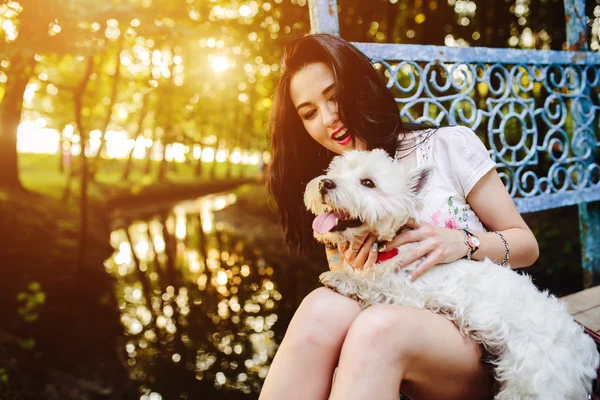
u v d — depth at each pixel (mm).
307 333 1448
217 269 11992
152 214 21594
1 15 5723
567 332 1426
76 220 12539
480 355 1448
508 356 1384
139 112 22344
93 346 6988
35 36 5691
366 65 1860
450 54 2572
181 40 7688
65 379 5801
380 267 1592
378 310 1353
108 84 14930
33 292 7723
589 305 2424
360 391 1230
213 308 8984
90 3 6141
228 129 25266
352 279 1584
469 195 1812
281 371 1426
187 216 21797
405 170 1705
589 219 3447
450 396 1433
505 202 1782
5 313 6898
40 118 17125
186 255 13820
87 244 11203
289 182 2184
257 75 11469
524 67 2963
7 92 11391
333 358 1447
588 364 1430
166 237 16641
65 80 14719
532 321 1414
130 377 6301
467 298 1461
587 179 3242
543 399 1309
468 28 9617
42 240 9688
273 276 10938
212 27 8633
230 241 15781
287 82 2021
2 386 5168
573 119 3213
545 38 8977
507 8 9258
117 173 29109
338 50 1827
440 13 9477
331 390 1340
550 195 3059
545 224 7559
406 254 1582
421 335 1322
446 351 1361
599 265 3443
